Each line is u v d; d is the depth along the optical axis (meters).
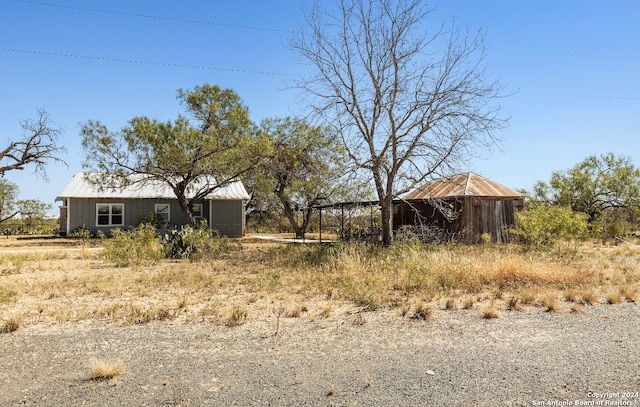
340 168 15.92
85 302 8.14
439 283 9.37
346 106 15.05
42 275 11.77
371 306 7.40
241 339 5.76
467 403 3.85
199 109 24.48
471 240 19.34
